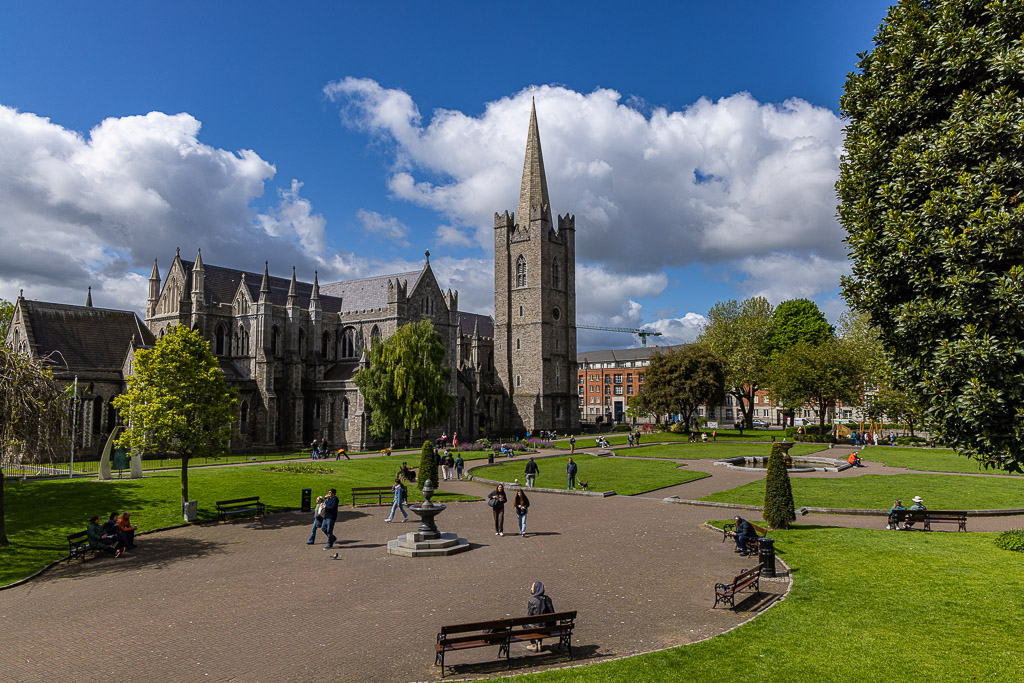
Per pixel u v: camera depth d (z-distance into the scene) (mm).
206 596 22641
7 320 75250
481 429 110375
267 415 84562
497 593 22406
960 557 24547
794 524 33250
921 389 23734
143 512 36781
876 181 24969
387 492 44688
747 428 125688
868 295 24828
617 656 16859
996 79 21469
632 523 34719
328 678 15789
